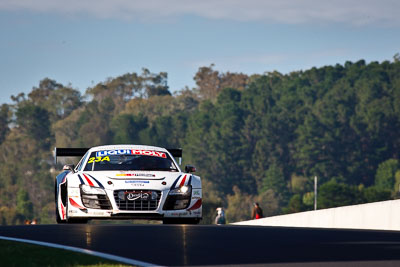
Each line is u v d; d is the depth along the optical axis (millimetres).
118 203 41531
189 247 28859
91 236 32656
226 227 38406
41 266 23781
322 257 26203
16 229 36656
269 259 25656
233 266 24109
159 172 43969
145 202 41688
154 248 28438
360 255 26750
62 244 29656
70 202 42406
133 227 37750
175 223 43562
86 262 24500
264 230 36719
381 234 35219
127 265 23938
